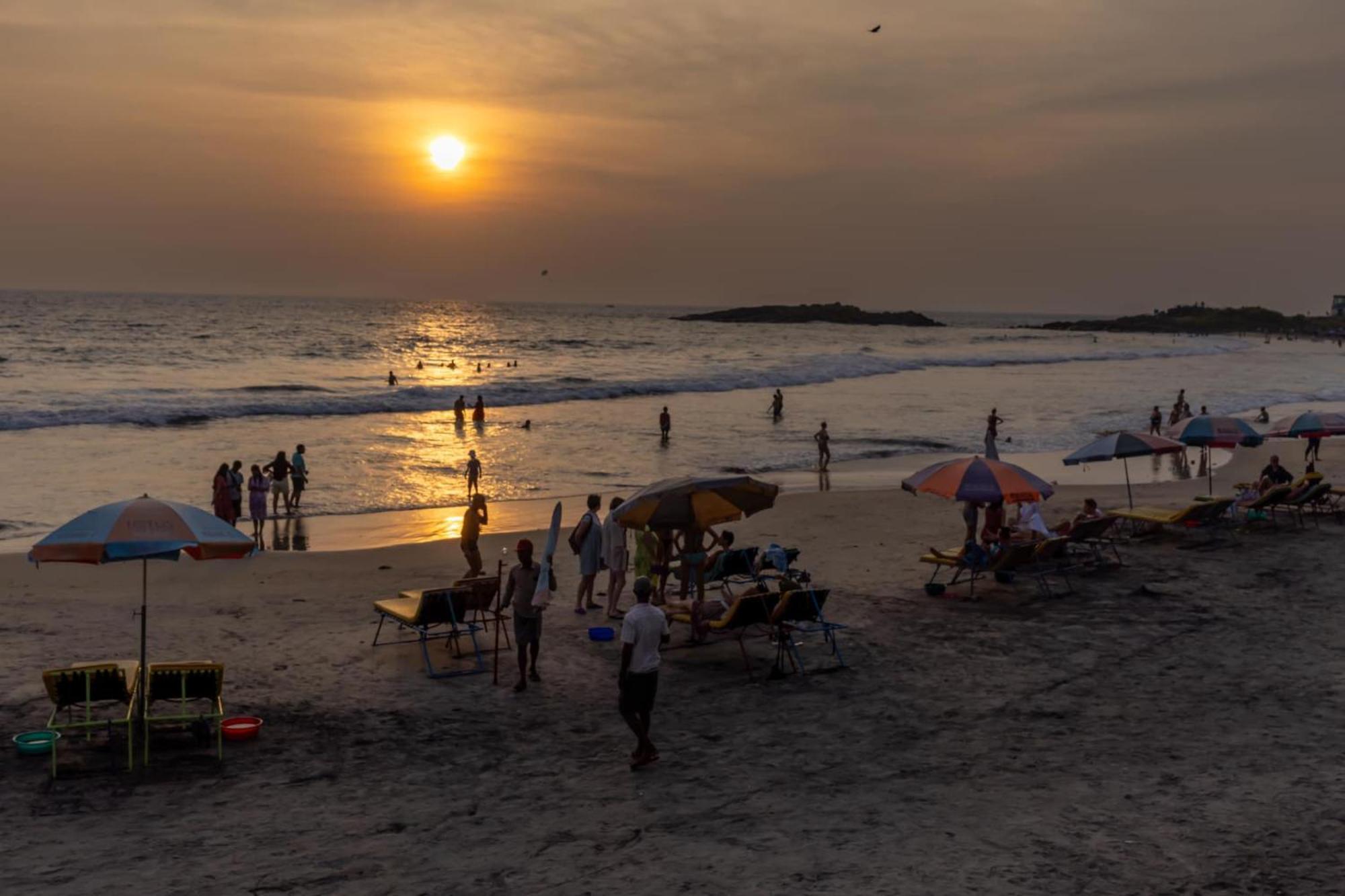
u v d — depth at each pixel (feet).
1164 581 50.31
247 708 32.99
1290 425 77.82
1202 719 31.22
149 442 113.09
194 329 414.00
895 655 38.65
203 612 45.52
